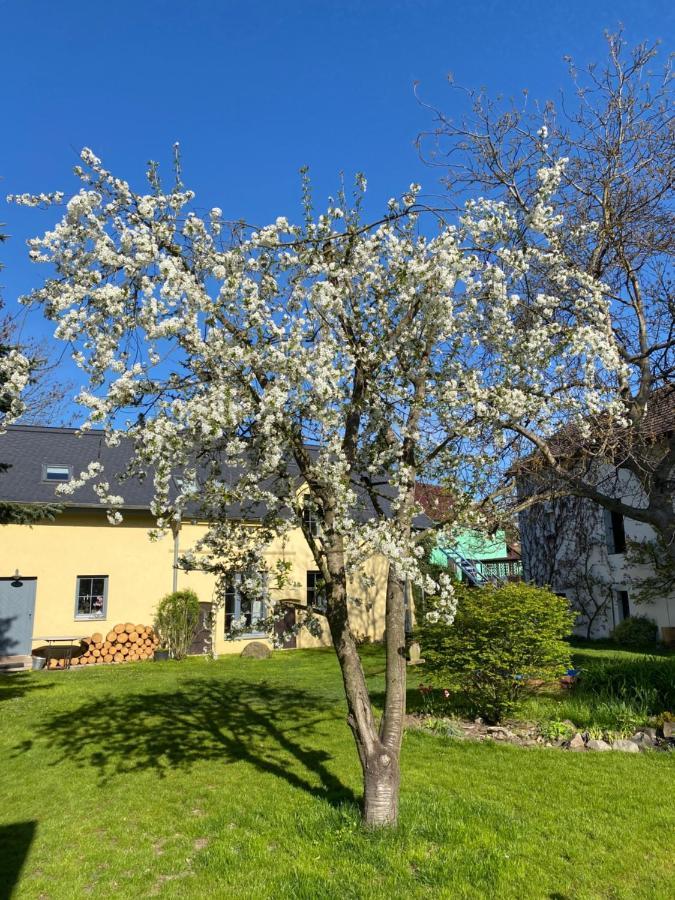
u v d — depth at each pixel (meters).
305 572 17.45
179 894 3.81
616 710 7.50
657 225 8.41
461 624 7.94
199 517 5.55
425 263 4.73
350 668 4.79
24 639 14.91
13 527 15.12
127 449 17.86
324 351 4.36
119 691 10.57
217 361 4.41
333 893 3.73
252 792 5.52
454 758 6.39
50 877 4.09
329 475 4.45
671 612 15.20
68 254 4.45
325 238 4.71
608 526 17.22
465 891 3.73
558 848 4.28
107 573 15.84
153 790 5.66
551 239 6.78
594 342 5.19
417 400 4.88
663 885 3.79
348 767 6.20
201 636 16.34
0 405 6.33
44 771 6.30
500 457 6.79
